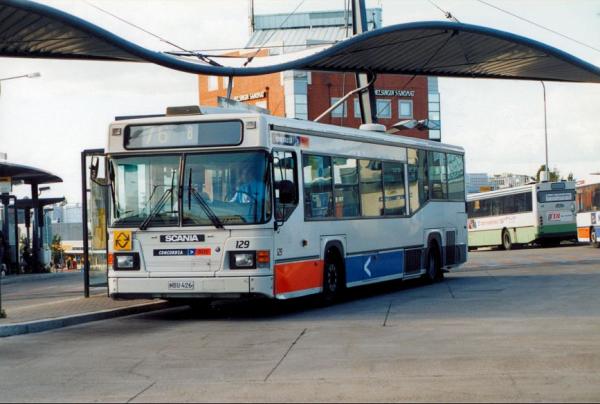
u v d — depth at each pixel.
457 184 23.67
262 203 14.48
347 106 81.69
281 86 80.94
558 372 8.83
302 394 8.05
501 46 34.09
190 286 14.60
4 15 24.06
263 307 17.31
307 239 15.82
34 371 9.95
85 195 18.88
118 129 15.25
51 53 29.45
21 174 38.97
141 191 15.04
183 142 14.90
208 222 14.57
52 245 61.53
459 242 23.62
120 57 30.62
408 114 83.69
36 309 16.34
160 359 10.54
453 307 15.70
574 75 39.25
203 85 87.00
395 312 15.16
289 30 88.06
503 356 9.88
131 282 14.94
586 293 17.62
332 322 13.97
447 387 8.20
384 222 19.14
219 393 8.23
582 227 44.03
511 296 17.52
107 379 9.24
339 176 17.30
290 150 15.42
